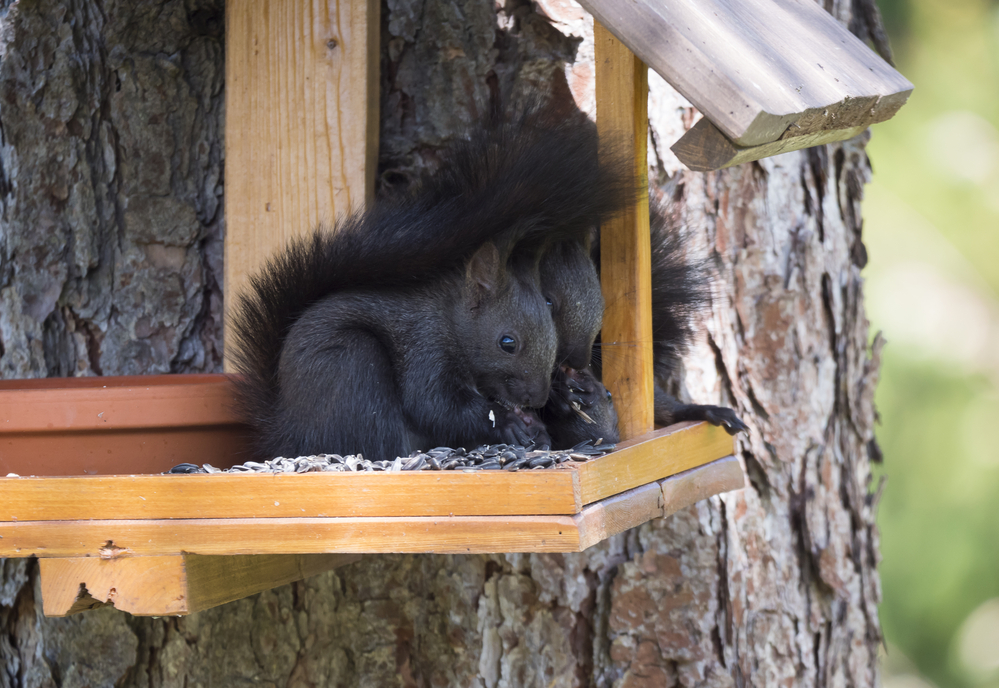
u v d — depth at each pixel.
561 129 5.70
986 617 14.25
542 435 5.52
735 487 6.12
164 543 4.42
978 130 15.23
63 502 4.49
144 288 6.91
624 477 4.84
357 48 6.37
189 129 6.97
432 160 6.96
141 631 6.73
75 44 6.80
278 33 6.43
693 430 5.79
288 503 4.37
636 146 5.58
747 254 7.24
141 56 6.89
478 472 4.28
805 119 4.54
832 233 7.59
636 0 4.59
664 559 7.03
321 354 5.26
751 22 5.03
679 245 6.52
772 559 7.28
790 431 7.31
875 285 15.51
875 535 7.87
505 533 4.23
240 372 5.56
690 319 6.60
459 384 5.53
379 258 5.48
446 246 5.50
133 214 6.89
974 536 14.33
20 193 6.77
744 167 7.23
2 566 6.73
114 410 5.21
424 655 6.94
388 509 4.32
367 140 6.44
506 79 6.93
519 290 5.52
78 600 4.48
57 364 6.84
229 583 4.78
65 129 6.80
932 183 15.38
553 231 5.66
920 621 14.37
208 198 7.00
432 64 6.97
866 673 7.66
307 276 5.51
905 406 14.95
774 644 7.27
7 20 6.71
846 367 7.64
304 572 5.57
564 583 6.91
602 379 5.79
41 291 6.80
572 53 6.87
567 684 6.91
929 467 14.64
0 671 6.74
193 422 5.31
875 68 5.27
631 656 6.97
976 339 15.13
